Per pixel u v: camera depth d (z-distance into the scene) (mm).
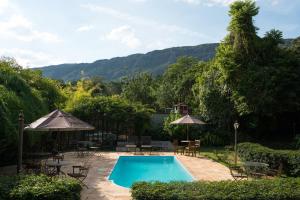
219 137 31906
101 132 31344
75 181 10039
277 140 33781
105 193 12438
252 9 31266
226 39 32844
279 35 32344
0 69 19500
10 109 16500
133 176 18719
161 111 58906
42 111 20844
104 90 68500
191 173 17516
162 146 29844
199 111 35219
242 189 9766
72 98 32344
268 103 29281
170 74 69062
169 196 9312
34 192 8961
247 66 30766
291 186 10148
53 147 23844
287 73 29766
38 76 25828
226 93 31766
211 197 9328
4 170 17281
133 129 31750
